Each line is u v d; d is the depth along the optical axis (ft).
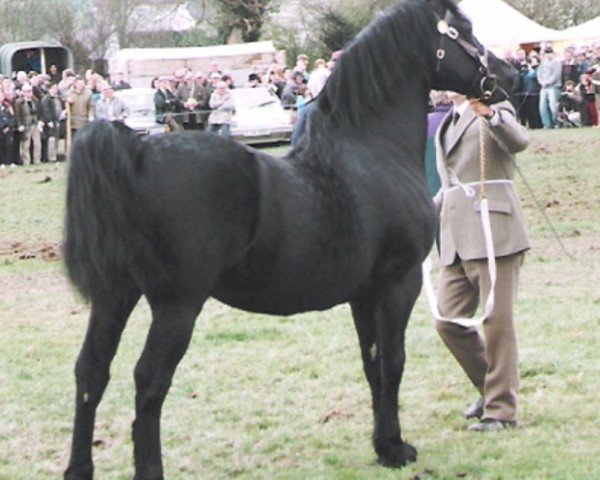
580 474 22.43
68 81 100.99
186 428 26.25
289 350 33.32
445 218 25.91
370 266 22.18
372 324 23.59
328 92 22.79
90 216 19.38
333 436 25.44
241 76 145.59
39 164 97.55
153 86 108.78
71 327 37.50
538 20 185.26
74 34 191.01
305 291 21.20
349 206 21.58
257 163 20.26
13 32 185.98
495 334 25.39
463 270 26.03
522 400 27.86
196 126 100.63
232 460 24.04
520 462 23.24
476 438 25.03
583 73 111.65
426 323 36.47
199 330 35.91
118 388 29.73
